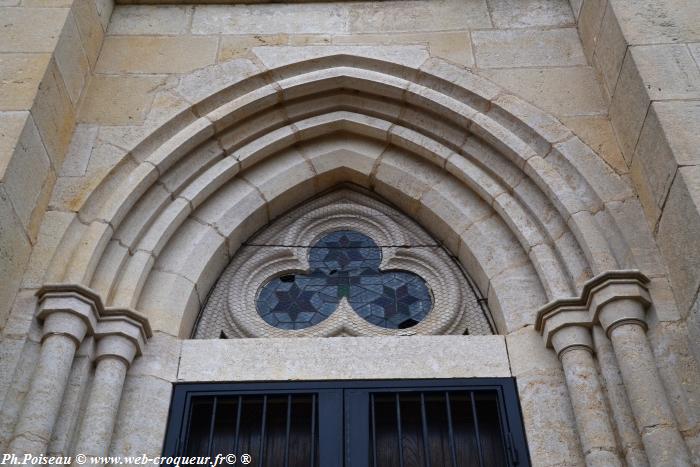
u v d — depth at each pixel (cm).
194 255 489
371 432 432
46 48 490
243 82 538
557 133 503
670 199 425
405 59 550
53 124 482
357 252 532
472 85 532
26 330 409
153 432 415
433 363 448
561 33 567
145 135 505
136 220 478
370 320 496
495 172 507
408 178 533
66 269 436
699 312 393
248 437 438
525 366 439
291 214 546
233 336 485
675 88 455
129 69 548
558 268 459
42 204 459
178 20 582
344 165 545
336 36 568
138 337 433
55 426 387
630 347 402
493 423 439
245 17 583
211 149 520
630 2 505
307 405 445
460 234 506
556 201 473
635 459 375
